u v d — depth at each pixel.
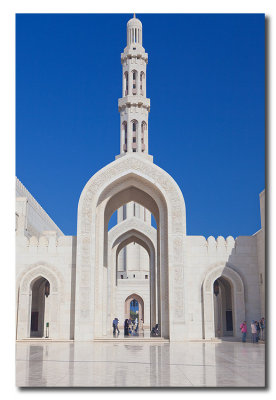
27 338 30.95
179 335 30.69
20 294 31.95
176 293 31.52
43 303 39.88
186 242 32.56
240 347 24.73
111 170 33.66
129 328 39.94
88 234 32.31
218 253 33.03
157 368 14.56
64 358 18.06
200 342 29.77
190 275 32.62
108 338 30.80
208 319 31.66
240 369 14.27
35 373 13.24
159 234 37.31
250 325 31.98
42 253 32.69
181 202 33.16
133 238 49.84
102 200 34.53
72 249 32.75
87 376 12.59
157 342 29.88
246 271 32.88
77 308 31.02
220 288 39.81
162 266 33.12
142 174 33.66
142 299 63.69
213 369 14.26
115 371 13.75
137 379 11.97
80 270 31.66
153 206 38.44
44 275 32.31
